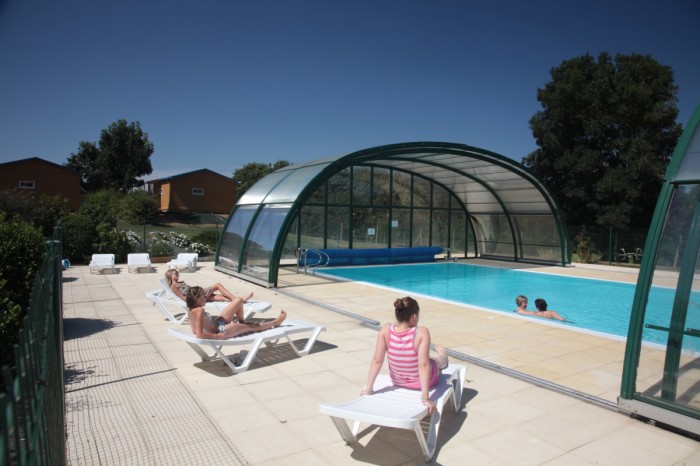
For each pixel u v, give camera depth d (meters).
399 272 17.20
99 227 17.84
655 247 4.66
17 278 6.57
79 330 7.75
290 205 12.73
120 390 5.22
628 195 22.89
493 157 16.27
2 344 5.19
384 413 3.66
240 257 14.38
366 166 19.23
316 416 4.65
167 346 6.88
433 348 7.07
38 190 30.78
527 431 4.42
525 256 20.31
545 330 8.24
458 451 4.03
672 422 4.43
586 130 24.08
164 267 16.50
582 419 4.69
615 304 12.07
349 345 7.11
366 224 19.34
